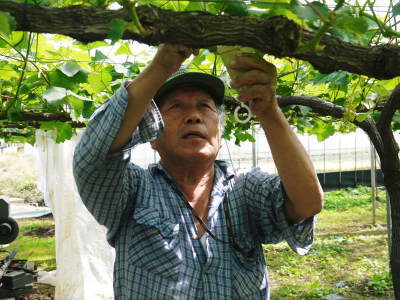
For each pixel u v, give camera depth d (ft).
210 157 6.25
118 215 5.86
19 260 18.04
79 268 17.88
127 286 5.82
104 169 5.13
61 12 2.93
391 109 6.14
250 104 4.64
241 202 6.37
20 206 45.55
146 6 2.97
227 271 5.90
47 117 9.98
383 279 20.75
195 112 6.14
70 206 17.95
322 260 24.47
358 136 47.44
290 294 19.79
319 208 5.69
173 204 6.20
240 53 3.92
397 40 4.82
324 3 3.47
